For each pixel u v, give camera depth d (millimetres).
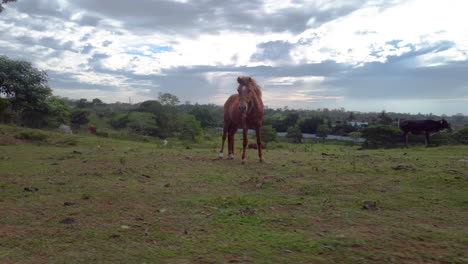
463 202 3975
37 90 30562
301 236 2865
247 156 9477
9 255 2504
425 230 2986
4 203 4078
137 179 5707
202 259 2404
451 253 2455
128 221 3354
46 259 2428
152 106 57812
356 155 9766
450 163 7406
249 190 4820
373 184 5121
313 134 61844
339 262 2334
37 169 6840
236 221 3326
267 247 2621
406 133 18484
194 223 3277
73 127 49750
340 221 3297
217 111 101625
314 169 6633
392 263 2305
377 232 2947
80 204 4031
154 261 2377
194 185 5203
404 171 6172
